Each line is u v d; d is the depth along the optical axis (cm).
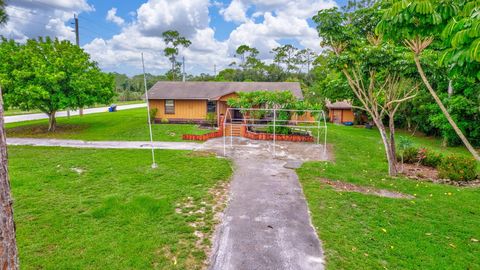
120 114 2948
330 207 664
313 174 943
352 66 948
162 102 2275
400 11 355
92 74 1950
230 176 910
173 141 1569
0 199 212
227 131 1803
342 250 483
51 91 1758
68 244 492
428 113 2022
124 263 441
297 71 5984
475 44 242
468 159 997
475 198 760
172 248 485
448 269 437
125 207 643
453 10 341
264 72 5669
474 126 1655
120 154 1220
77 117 2683
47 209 638
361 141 1711
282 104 1694
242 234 536
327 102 2952
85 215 607
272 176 916
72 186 799
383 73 1027
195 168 998
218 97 2061
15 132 1858
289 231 548
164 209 639
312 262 450
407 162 1231
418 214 639
